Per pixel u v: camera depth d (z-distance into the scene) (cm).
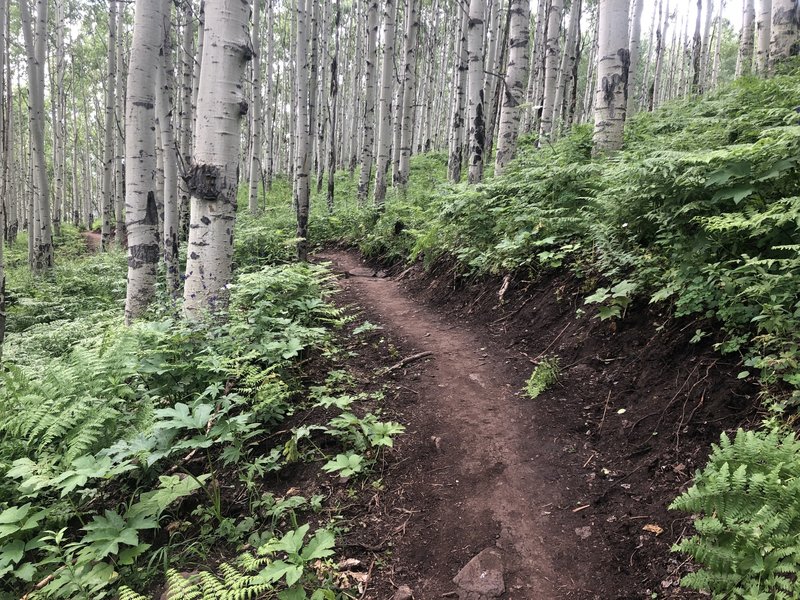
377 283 945
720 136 602
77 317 931
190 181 522
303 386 469
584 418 399
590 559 277
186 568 289
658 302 447
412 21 1425
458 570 280
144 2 664
